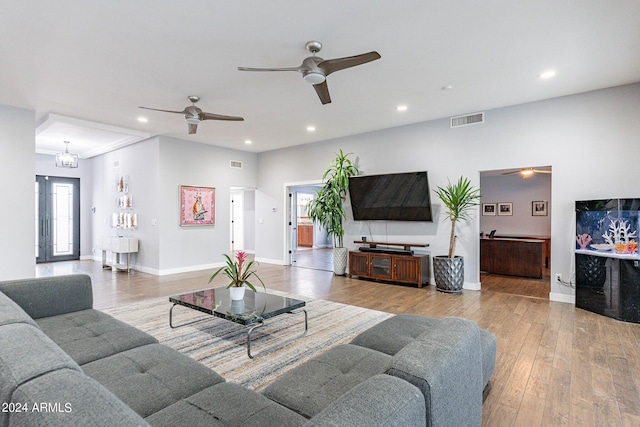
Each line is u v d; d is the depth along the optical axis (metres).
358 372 1.67
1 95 4.31
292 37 3.00
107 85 4.04
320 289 5.32
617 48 3.21
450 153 5.43
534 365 2.65
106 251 7.92
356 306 4.32
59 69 3.60
